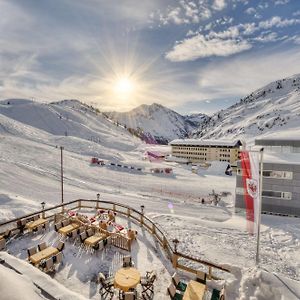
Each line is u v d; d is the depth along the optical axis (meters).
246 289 10.97
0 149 58.56
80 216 19.08
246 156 14.23
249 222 21.58
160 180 55.56
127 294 10.20
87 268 13.15
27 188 36.56
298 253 18.41
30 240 15.95
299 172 30.30
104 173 55.56
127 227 18.98
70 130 186.88
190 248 17.84
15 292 6.53
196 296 10.15
